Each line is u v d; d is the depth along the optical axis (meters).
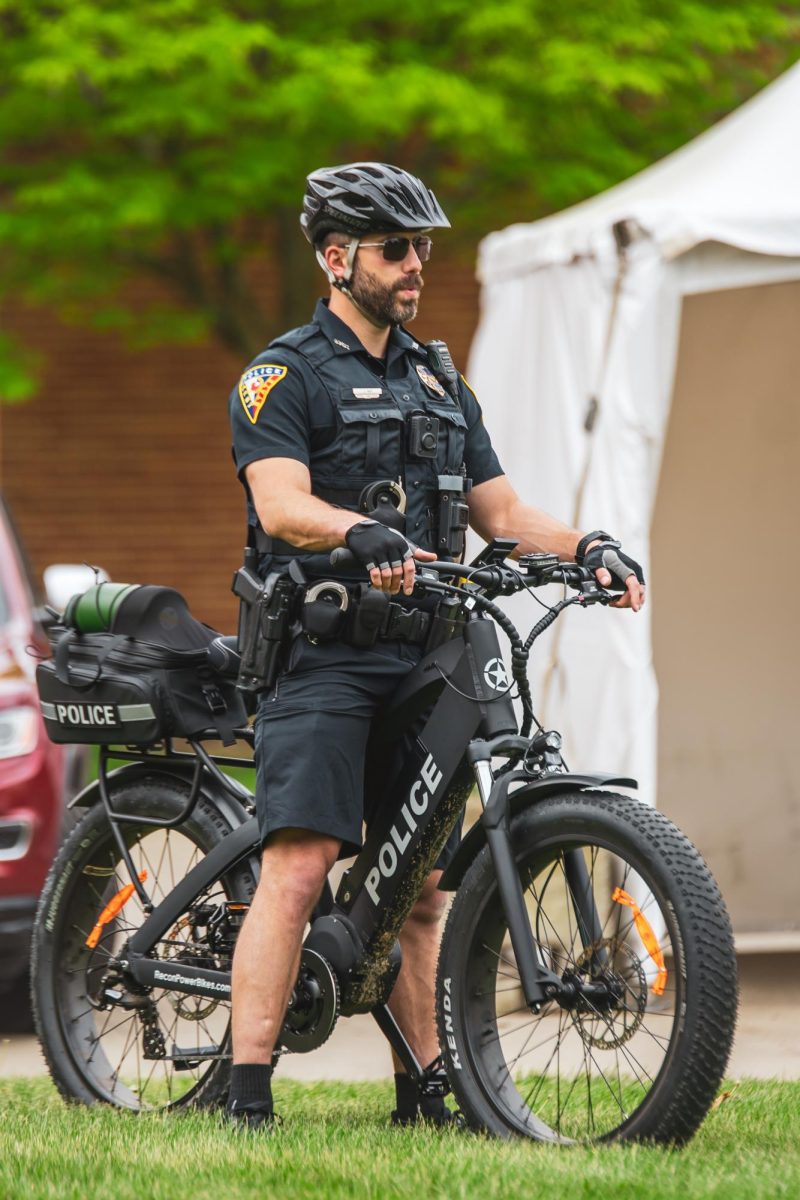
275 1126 11.77
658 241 19.50
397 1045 12.61
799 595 23.88
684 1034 10.46
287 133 37.53
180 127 37.22
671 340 19.84
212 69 35.31
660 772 23.55
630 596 11.81
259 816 11.88
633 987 10.95
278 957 11.76
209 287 46.53
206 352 55.94
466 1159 10.49
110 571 56.53
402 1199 9.67
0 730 18.47
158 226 39.22
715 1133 11.65
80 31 34.72
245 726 13.37
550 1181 9.91
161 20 35.47
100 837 13.76
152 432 56.31
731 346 23.56
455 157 44.38
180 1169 10.51
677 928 10.48
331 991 11.93
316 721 11.65
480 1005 11.75
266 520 11.48
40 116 38.81
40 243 39.47
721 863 23.67
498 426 23.05
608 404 20.16
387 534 10.84
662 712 23.59
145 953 13.12
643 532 19.97
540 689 21.12
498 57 36.59
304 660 11.79
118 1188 10.07
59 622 13.70
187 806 13.19
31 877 18.19
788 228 19.08
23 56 36.56
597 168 39.59
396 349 12.23
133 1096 13.73
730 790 23.77
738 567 23.81
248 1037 11.79
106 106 38.25
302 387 11.84
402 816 11.89
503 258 23.23
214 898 13.16
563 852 11.24
